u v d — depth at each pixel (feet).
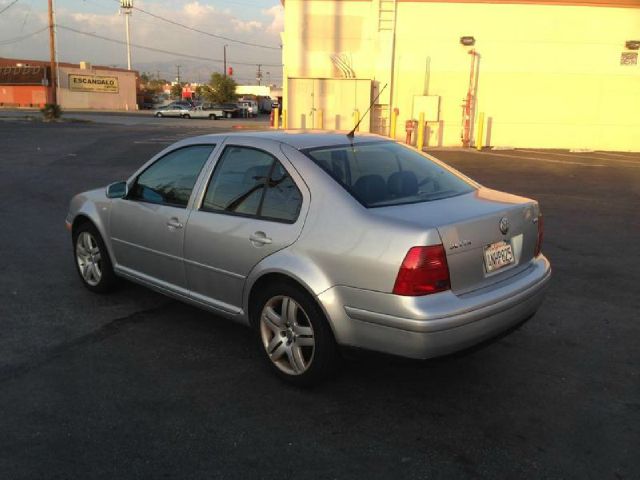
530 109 65.36
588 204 33.68
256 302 13.21
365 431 11.08
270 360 13.01
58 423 11.19
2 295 18.30
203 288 14.39
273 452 10.37
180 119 174.60
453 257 11.02
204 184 14.37
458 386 12.85
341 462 10.11
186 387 12.69
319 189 12.22
